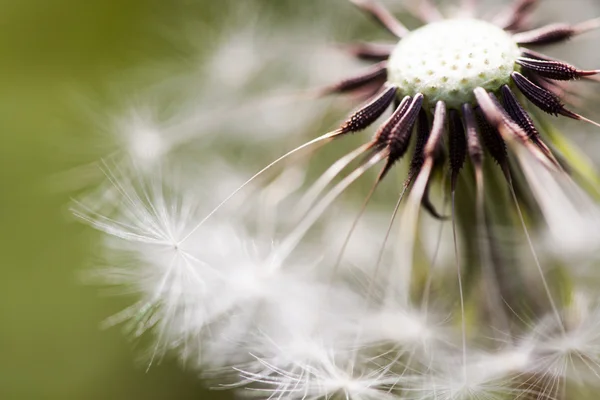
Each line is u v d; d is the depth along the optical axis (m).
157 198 0.13
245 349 0.13
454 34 0.12
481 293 0.12
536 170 0.12
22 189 0.15
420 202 0.12
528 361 0.12
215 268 0.13
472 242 0.12
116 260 0.13
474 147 0.12
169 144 0.14
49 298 0.15
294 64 0.14
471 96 0.12
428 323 0.12
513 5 0.13
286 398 0.12
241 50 0.14
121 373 0.15
